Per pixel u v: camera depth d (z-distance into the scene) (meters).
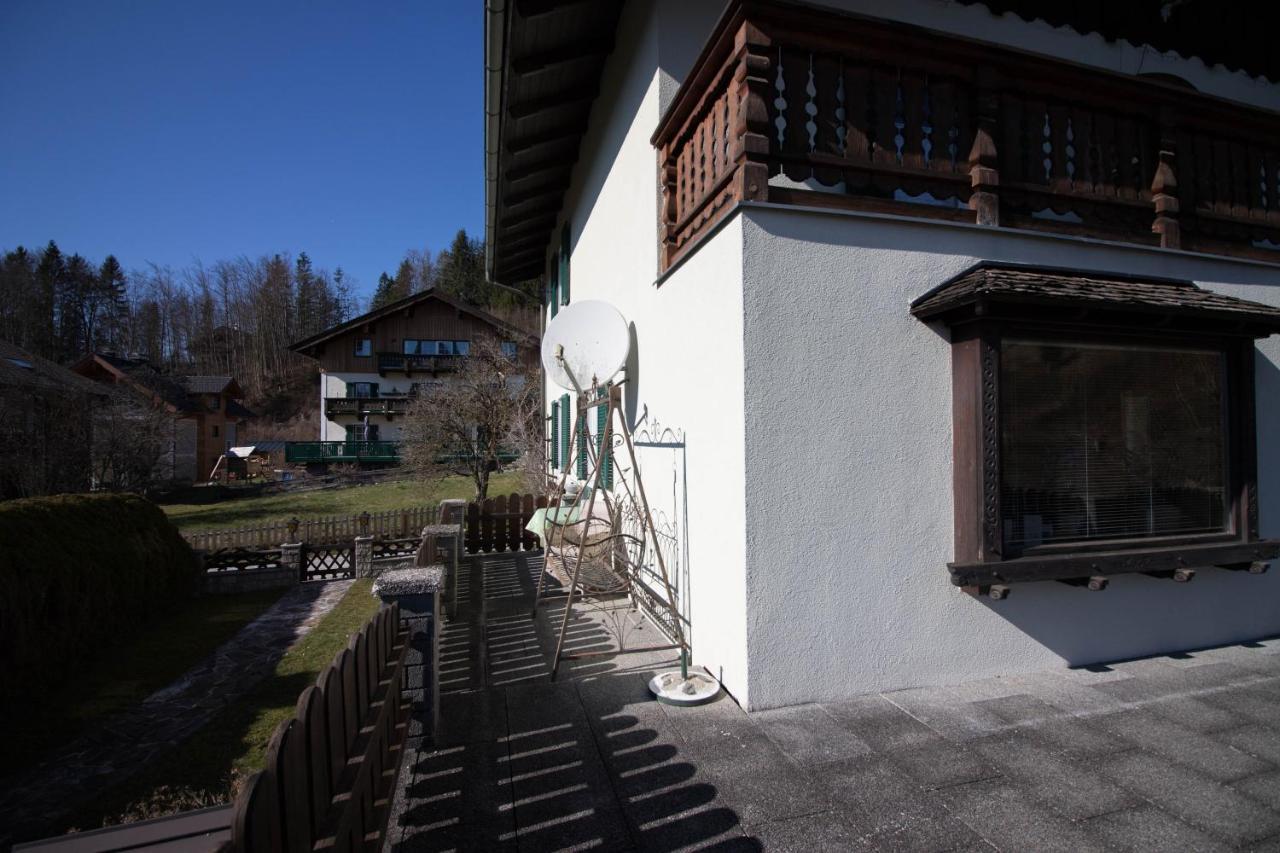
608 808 2.73
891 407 3.86
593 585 5.79
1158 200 4.60
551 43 6.55
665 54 5.31
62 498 7.18
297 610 8.31
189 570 8.92
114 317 60.75
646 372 5.83
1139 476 4.09
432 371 34.41
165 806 3.79
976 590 3.91
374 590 3.35
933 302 3.78
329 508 20.41
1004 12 6.04
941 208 4.07
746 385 3.59
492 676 4.27
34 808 3.83
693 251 4.43
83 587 6.32
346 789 2.19
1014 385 3.85
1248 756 3.09
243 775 4.14
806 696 3.68
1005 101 4.21
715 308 4.04
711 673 4.13
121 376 29.17
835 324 3.77
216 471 29.31
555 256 12.68
